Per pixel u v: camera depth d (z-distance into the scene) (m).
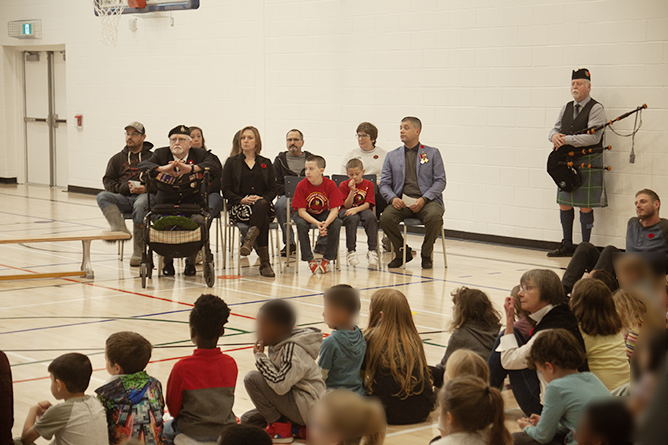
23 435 2.46
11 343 4.39
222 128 11.51
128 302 5.56
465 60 8.91
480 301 3.41
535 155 8.48
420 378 3.20
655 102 7.58
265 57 10.84
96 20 13.02
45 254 7.66
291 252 7.88
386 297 3.24
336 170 10.26
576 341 2.55
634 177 7.75
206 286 6.23
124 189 7.16
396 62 9.51
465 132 9.00
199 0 10.73
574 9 8.04
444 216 9.32
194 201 6.45
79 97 13.49
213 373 2.82
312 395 2.91
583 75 7.68
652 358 1.25
